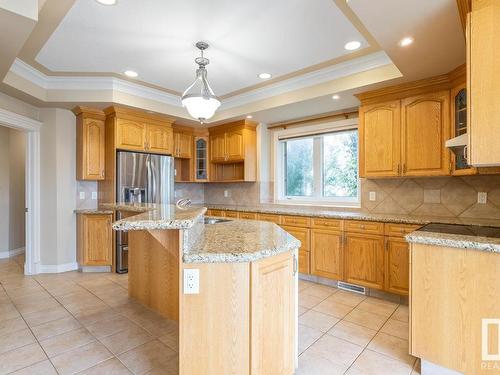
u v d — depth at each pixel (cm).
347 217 329
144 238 292
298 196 465
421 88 292
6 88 313
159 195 438
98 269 405
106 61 308
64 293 321
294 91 366
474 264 168
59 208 397
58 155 395
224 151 502
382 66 293
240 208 458
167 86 387
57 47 276
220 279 147
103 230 399
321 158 436
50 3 208
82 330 239
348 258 331
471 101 161
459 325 172
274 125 482
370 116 328
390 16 183
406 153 302
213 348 148
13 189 493
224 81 364
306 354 206
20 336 228
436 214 318
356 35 253
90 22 233
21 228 510
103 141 412
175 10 216
